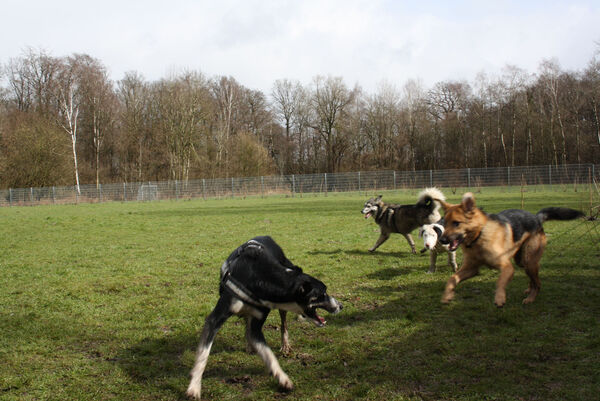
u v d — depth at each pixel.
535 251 5.60
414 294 6.39
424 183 38.25
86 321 5.62
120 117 50.59
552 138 43.53
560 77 46.22
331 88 54.16
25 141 40.53
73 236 14.23
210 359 4.36
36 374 4.08
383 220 9.73
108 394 3.71
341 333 4.96
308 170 60.97
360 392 3.54
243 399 3.54
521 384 3.54
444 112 54.88
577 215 5.74
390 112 55.62
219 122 55.50
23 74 51.00
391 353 4.31
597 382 3.49
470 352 4.22
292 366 4.16
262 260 3.70
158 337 5.04
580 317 4.98
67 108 43.19
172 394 3.67
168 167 48.66
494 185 36.06
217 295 6.79
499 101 49.06
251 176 46.16
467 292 6.32
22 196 39.78
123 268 8.88
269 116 62.97
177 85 46.16
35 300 6.67
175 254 10.40
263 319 3.80
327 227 14.81
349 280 7.42
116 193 41.72
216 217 20.02
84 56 47.00
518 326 4.84
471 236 5.05
